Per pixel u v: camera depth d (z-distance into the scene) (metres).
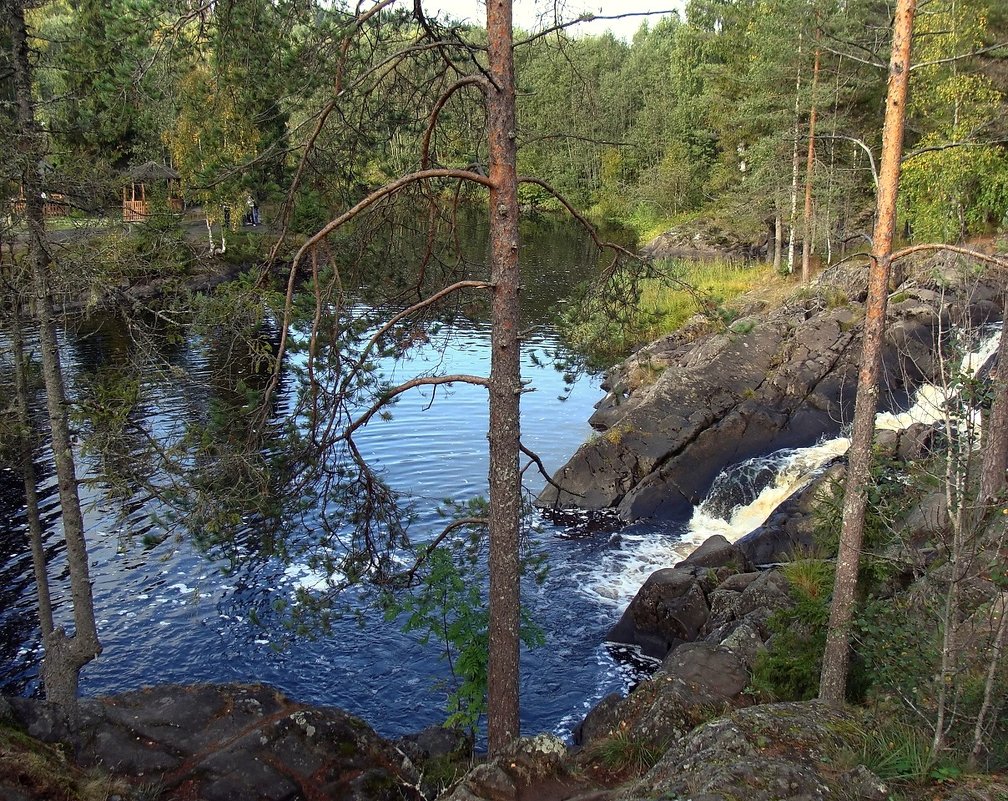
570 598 14.98
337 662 12.73
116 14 6.96
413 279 8.84
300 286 8.10
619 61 59.81
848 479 7.59
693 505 18.91
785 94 29.78
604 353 9.20
